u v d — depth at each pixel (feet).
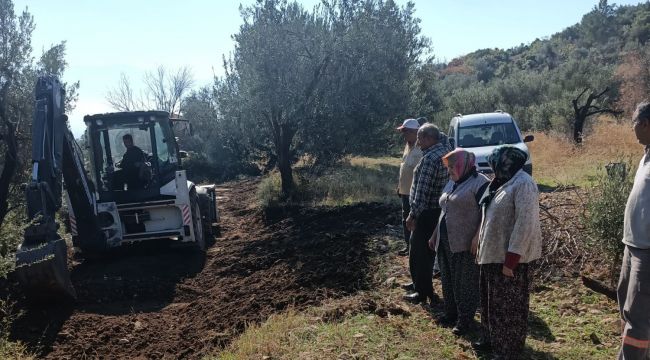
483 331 15.01
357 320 18.19
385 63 48.78
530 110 86.63
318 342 16.40
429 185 18.02
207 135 79.66
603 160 46.70
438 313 18.44
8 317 19.76
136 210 32.01
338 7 48.91
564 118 73.05
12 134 32.65
